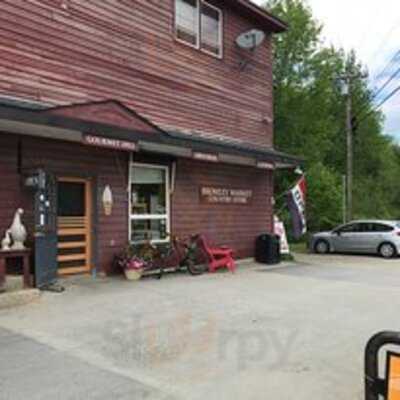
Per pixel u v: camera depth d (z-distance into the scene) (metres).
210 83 15.04
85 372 5.51
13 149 10.08
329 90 33.09
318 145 32.38
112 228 12.12
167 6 13.61
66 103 10.82
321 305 9.30
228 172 15.93
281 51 31.59
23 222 10.08
